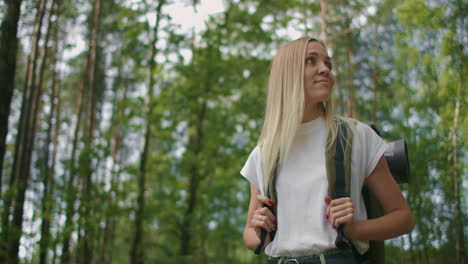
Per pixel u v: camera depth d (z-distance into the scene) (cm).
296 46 123
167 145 895
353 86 701
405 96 566
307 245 106
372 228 101
